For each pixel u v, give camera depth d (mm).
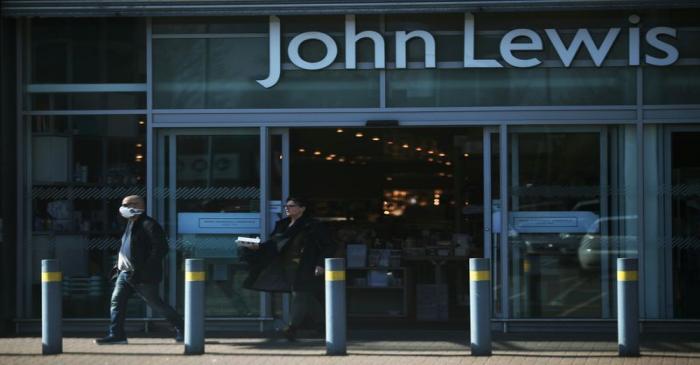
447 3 11750
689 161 11992
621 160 12055
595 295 12117
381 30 12125
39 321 12289
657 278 12016
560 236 12133
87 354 10406
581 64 11992
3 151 12125
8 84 12234
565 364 9641
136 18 12336
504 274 12172
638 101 11922
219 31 12289
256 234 12297
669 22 11883
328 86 12188
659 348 10695
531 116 12008
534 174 12148
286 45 12234
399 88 12133
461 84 12086
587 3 11688
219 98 12281
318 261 11250
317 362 9836
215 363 9805
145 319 12281
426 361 9875
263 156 12250
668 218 12016
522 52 12031
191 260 10352
